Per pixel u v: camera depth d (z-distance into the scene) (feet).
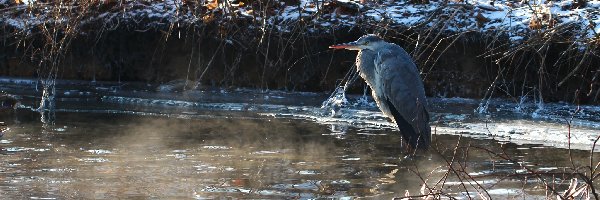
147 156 34.63
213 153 35.47
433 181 30.63
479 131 40.60
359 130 41.39
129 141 37.88
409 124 36.91
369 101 49.44
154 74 56.59
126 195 28.37
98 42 56.95
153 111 46.65
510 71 49.21
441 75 50.85
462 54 50.06
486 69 49.37
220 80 54.90
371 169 32.68
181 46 55.52
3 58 58.70
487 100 48.39
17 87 54.08
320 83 52.85
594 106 47.09
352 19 52.75
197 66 55.31
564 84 47.98
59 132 39.75
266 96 51.34
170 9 56.85
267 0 52.95
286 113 46.11
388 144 37.86
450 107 47.14
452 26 50.42
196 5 55.06
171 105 48.73
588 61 46.80
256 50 53.42
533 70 48.65
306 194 28.73
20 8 58.90
